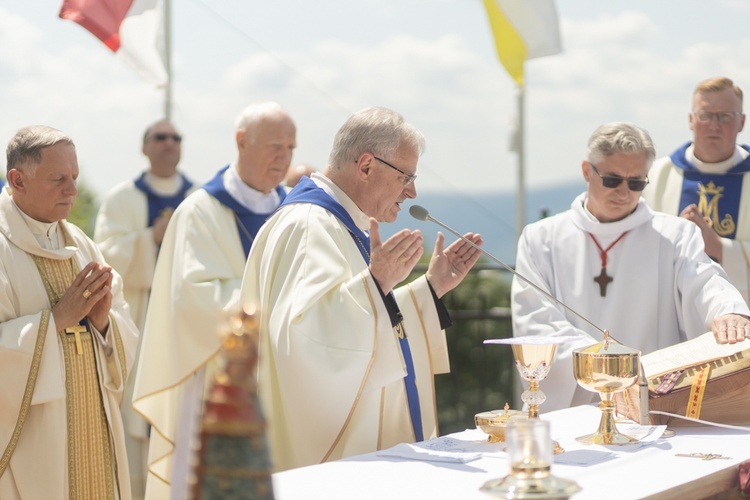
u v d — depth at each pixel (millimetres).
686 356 3527
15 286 3818
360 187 3562
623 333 4324
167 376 4629
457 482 2580
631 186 4266
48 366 3729
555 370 4098
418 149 3578
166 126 6742
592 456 2873
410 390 3479
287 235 3496
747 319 3633
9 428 3691
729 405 3312
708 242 4961
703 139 5246
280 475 2662
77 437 3854
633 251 4352
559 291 4375
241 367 1613
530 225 4527
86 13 5844
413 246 3262
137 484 6516
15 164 3855
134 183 6719
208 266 4758
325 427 3262
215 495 1584
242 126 5082
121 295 4238
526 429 2143
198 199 4988
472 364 7711
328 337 3264
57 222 4035
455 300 7500
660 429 3227
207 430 1604
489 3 6156
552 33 6172
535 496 2074
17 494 3721
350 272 3406
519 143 7797
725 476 2717
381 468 2742
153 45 6008
